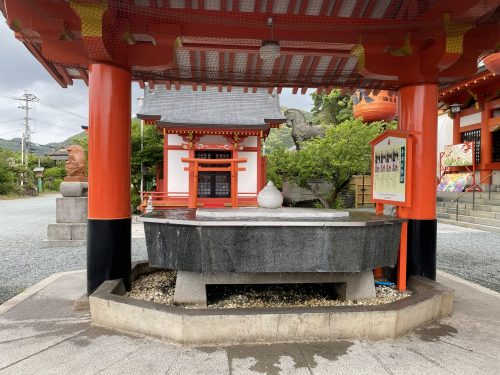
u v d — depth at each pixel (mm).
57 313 3824
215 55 5277
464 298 4426
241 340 3020
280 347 2971
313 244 3410
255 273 3730
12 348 2959
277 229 3371
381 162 4758
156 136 18172
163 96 17312
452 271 6254
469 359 2814
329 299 4082
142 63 4227
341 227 3408
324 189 18250
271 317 3029
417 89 4500
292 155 15438
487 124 13633
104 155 4039
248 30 4305
